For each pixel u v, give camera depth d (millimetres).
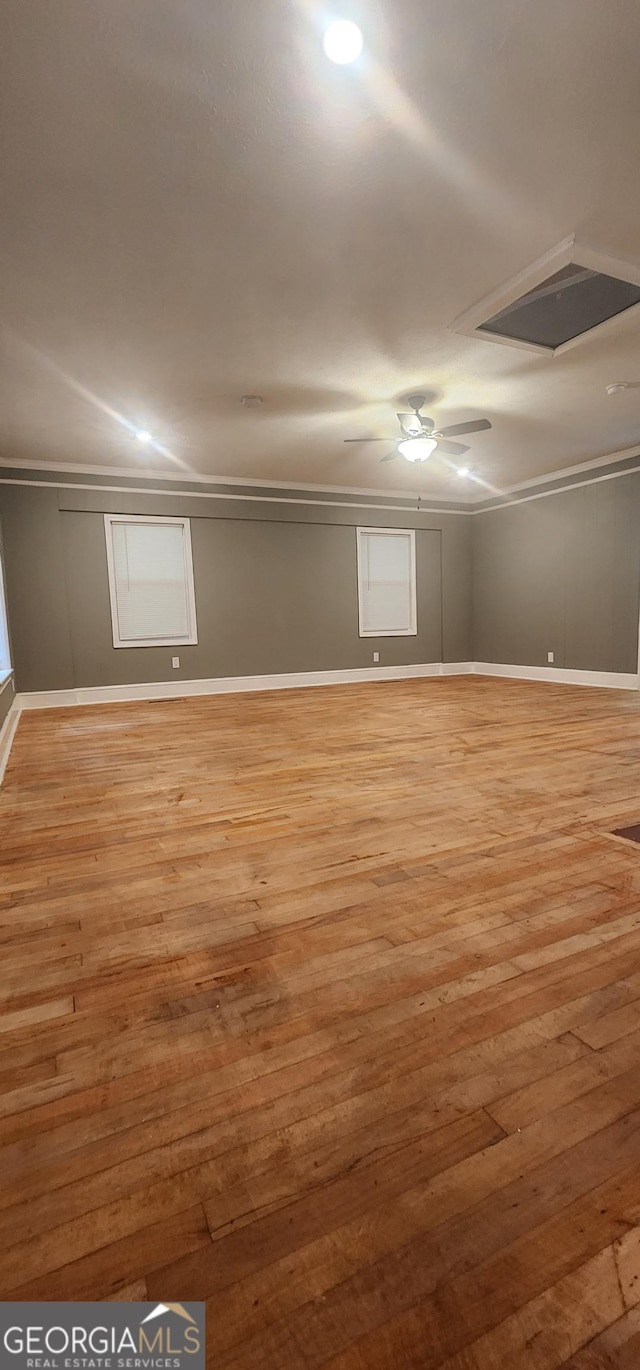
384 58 1755
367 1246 855
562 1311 770
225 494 7039
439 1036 1284
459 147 2100
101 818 2746
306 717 5391
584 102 1935
